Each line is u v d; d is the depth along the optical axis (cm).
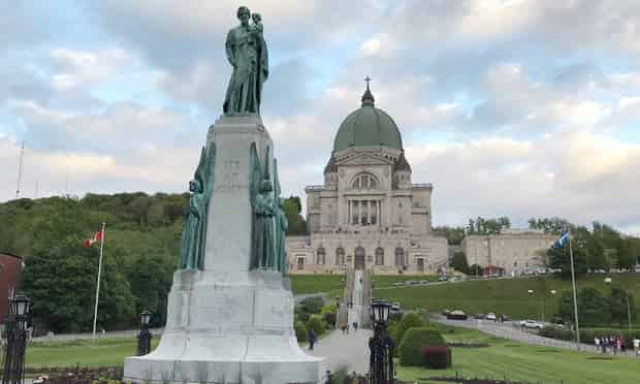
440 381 3111
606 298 9838
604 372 3797
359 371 3441
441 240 16525
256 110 2416
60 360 3953
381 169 17562
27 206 15488
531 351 5625
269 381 1916
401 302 11438
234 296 2091
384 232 16588
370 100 19625
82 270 7412
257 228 2195
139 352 2916
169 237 13912
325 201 18275
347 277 14275
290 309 2227
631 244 17900
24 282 7350
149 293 9000
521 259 18525
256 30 2458
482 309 11112
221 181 2266
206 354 2020
